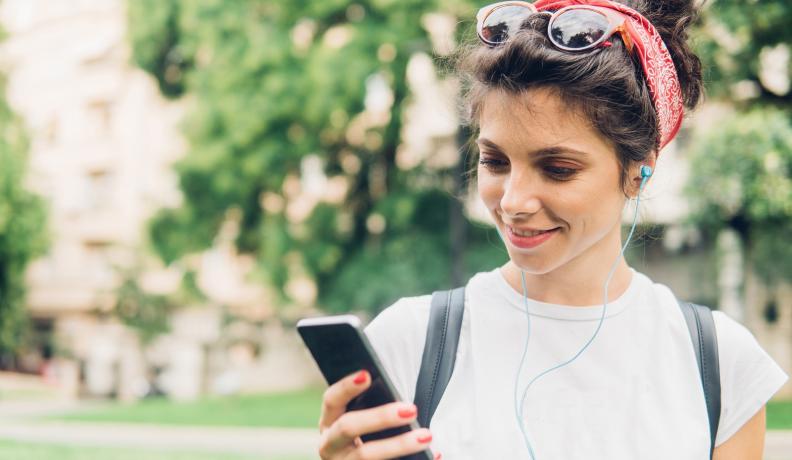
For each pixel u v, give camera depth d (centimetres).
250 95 1460
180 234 1703
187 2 1521
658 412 134
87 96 2767
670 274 1700
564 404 135
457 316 144
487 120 124
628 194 130
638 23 129
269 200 1675
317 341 112
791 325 1564
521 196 121
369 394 112
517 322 141
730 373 139
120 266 2325
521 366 138
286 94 1439
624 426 134
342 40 1503
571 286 139
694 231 1644
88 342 2734
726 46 948
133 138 2658
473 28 151
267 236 1588
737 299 1605
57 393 2483
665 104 130
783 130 1122
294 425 1282
